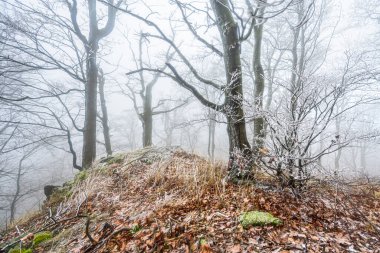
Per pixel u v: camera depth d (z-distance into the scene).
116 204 5.16
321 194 4.55
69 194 6.57
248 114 4.99
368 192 5.21
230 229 3.55
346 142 3.94
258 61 8.46
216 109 5.15
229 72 5.07
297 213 3.90
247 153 4.89
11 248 4.33
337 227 3.59
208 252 3.06
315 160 4.00
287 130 4.01
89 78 9.48
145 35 4.69
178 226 3.71
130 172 6.65
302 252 2.97
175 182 5.46
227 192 4.64
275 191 4.54
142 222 4.06
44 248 4.11
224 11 5.00
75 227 4.55
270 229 3.46
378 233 3.47
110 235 3.71
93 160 9.20
